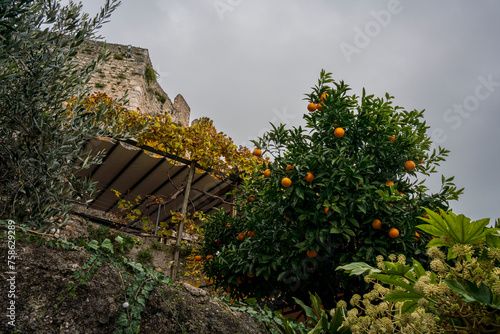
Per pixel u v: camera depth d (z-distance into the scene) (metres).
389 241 3.66
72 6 3.03
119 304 2.38
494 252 1.56
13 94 2.56
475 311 1.58
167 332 2.46
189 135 7.04
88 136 2.80
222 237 5.23
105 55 3.11
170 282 2.78
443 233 1.83
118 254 2.67
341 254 3.81
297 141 4.54
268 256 3.94
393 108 4.51
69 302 2.20
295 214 3.88
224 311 2.89
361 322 2.19
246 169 7.29
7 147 2.57
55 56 2.73
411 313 1.97
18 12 2.23
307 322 3.34
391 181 4.16
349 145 4.16
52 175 2.53
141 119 6.48
